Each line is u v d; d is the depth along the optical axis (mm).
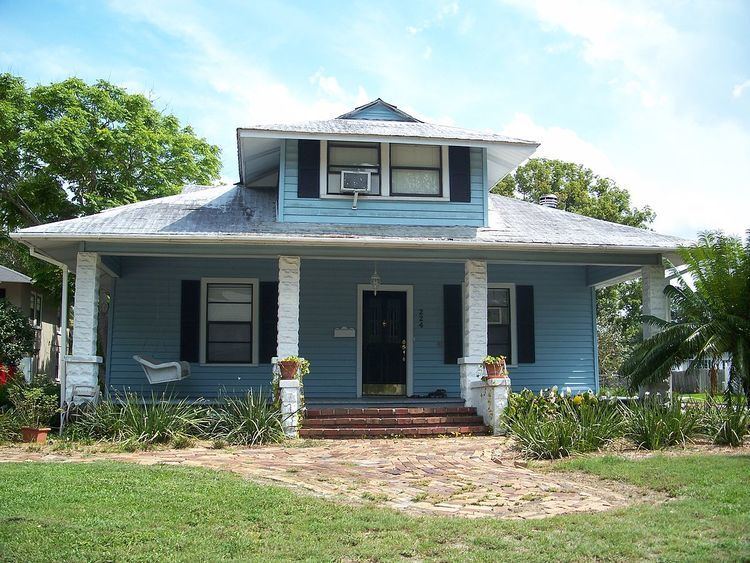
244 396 14609
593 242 14242
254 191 17109
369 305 16719
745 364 11812
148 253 13438
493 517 6836
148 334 15992
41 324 26766
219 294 16312
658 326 13836
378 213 15109
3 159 23344
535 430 10828
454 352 16703
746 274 12281
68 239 12953
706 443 10836
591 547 5676
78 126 22922
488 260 14266
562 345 17406
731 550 5480
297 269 13773
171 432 11734
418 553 5641
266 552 5617
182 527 6211
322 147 15156
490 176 17969
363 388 16438
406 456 10508
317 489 7984
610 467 9008
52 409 12508
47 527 6062
